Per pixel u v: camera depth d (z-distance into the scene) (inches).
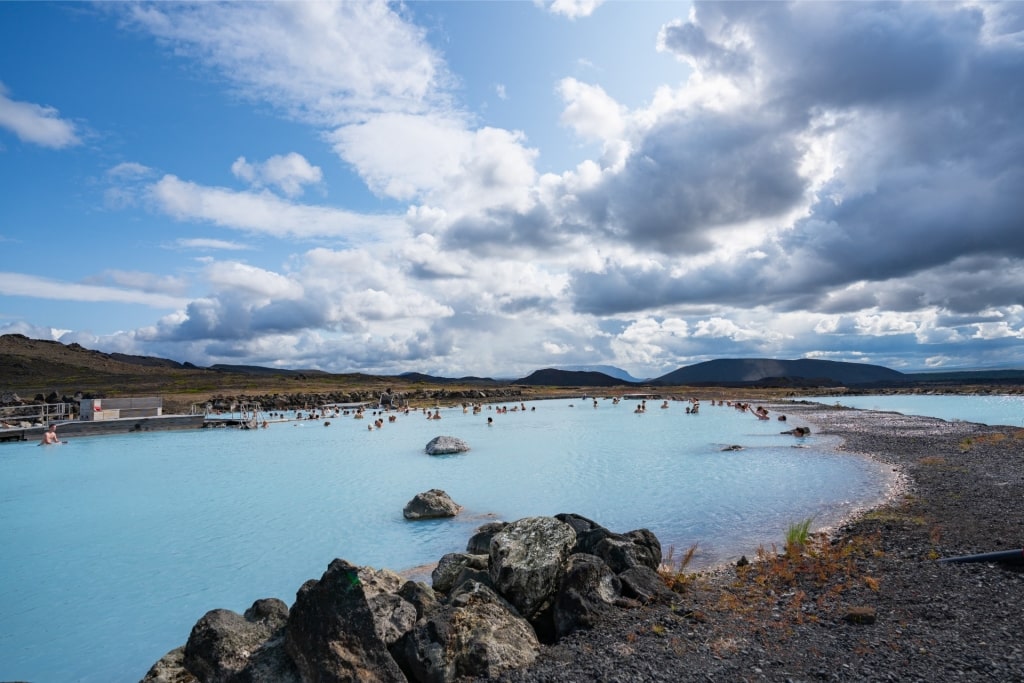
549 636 454.3
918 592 485.1
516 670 377.7
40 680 473.7
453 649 387.9
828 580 531.5
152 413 2829.7
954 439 1593.3
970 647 374.9
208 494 1190.9
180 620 578.9
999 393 5132.9
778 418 2492.6
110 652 518.0
